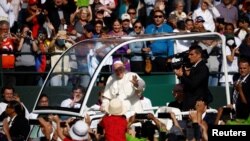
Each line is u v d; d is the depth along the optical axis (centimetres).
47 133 5619
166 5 7881
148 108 6116
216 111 5919
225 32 7650
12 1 7675
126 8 7875
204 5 7900
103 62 6131
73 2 7681
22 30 7388
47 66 7275
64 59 6306
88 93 6031
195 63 6025
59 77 6322
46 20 7475
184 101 6012
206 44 7144
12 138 6128
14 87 7225
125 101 5991
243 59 5962
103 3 7825
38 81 7294
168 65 7038
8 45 7269
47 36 7388
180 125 5638
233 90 6444
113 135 5416
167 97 7019
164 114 5588
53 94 6244
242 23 7638
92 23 7556
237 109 5888
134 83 5978
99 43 6219
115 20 7400
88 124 5647
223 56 6462
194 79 5975
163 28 7381
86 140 5359
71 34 7425
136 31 7381
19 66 7262
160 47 7038
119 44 6191
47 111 6100
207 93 6044
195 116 5447
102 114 5938
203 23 7706
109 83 6041
